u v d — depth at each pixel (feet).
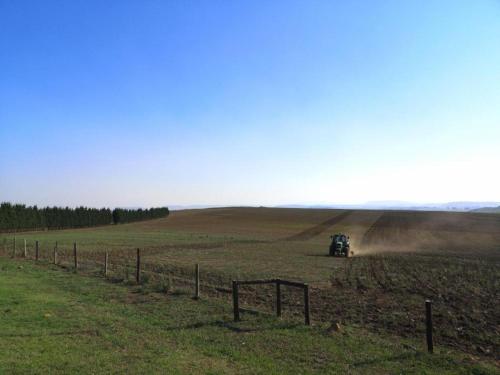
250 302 54.49
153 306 48.85
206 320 42.16
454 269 95.96
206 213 458.91
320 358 31.07
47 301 49.73
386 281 76.33
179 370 27.84
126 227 316.60
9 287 58.95
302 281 75.36
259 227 300.81
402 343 35.83
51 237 201.87
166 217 449.06
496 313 49.03
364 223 320.09
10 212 260.83
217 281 72.84
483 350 34.91
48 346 32.37
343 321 44.42
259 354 31.76
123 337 35.45
